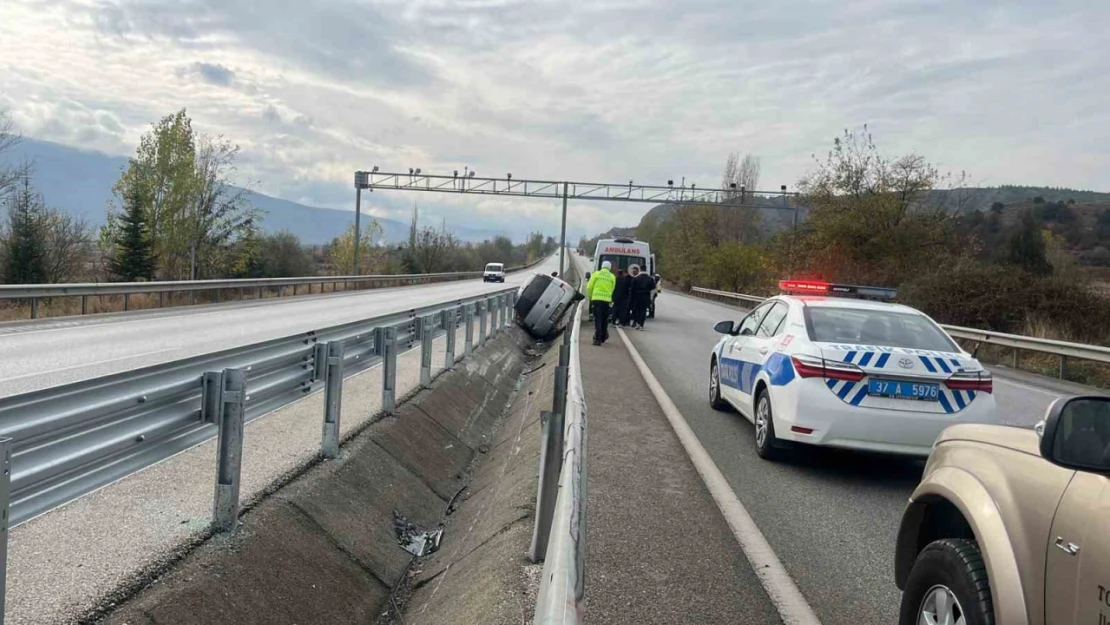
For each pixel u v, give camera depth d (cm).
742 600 430
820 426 675
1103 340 1978
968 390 669
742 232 6712
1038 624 258
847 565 492
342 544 538
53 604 368
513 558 477
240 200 4344
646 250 2642
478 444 993
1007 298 2166
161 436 421
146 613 366
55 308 2347
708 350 1742
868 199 3469
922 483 347
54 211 3622
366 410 855
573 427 392
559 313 2195
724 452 782
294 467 607
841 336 723
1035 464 281
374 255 6681
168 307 2461
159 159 4034
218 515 467
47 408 332
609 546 505
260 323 2005
